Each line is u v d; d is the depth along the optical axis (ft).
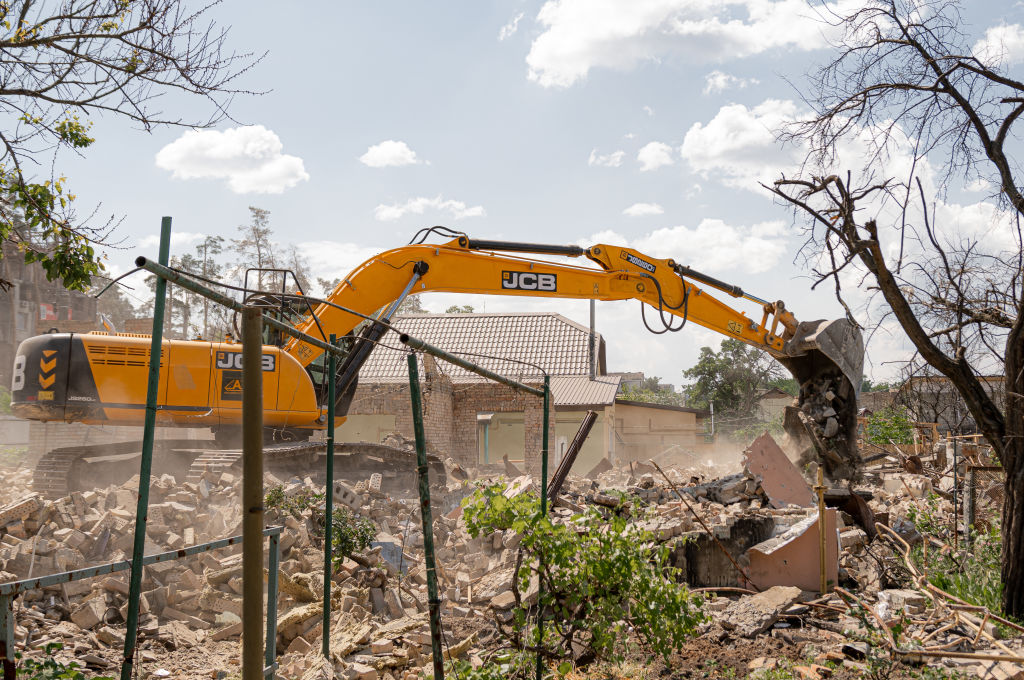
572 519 21.30
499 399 96.07
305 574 28.63
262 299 33.17
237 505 34.27
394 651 25.70
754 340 48.42
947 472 56.03
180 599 27.50
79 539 28.63
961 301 27.55
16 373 38.42
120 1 23.30
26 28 22.98
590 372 102.63
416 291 40.78
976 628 26.14
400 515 39.55
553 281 42.42
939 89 26.17
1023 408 27.68
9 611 12.17
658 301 43.60
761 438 43.50
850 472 48.98
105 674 22.25
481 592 30.83
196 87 23.58
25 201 25.00
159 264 13.33
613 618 20.44
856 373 48.73
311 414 41.60
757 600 30.01
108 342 38.96
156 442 42.47
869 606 28.43
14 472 50.21
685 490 43.75
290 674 23.20
